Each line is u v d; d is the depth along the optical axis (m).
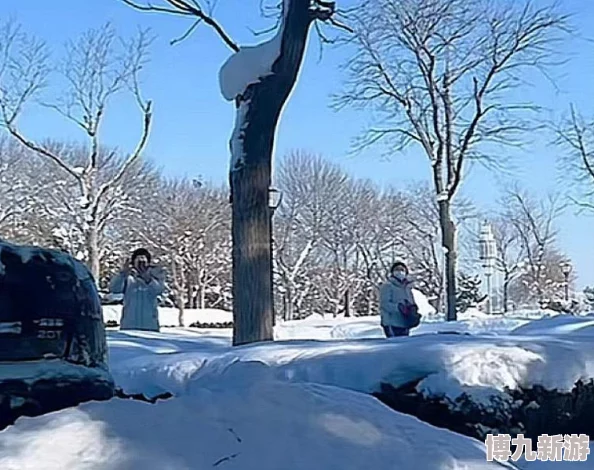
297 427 3.59
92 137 30.64
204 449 3.35
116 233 44.03
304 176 51.59
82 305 4.98
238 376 5.39
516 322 21.64
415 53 25.72
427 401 5.63
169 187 45.97
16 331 4.65
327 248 51.97
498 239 55.72
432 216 53.44
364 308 52.25
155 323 11.21
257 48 9.59
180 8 11.38
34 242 39.53
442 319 28.11
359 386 5.84
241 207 9.59
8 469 3.14
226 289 47.75
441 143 25.56
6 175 40.88
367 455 3.44
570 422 5.77
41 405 4.54
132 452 3.27
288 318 46.97
